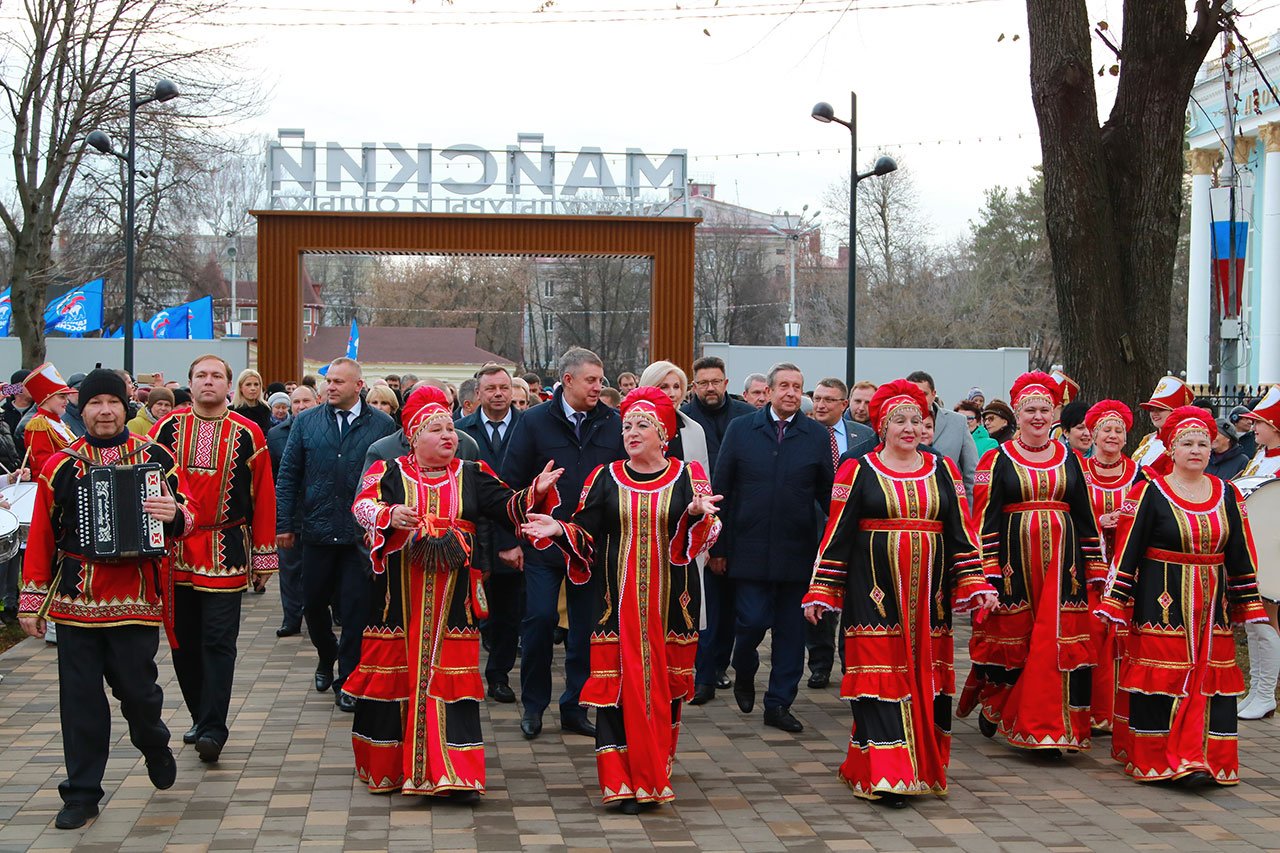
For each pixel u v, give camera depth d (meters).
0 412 11.67
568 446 7.88
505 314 76.81
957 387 27.58
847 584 6.64
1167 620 6.80
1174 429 6.98
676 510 6.33
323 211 21.08
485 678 9.57
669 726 6.30
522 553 7.77
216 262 64.12
